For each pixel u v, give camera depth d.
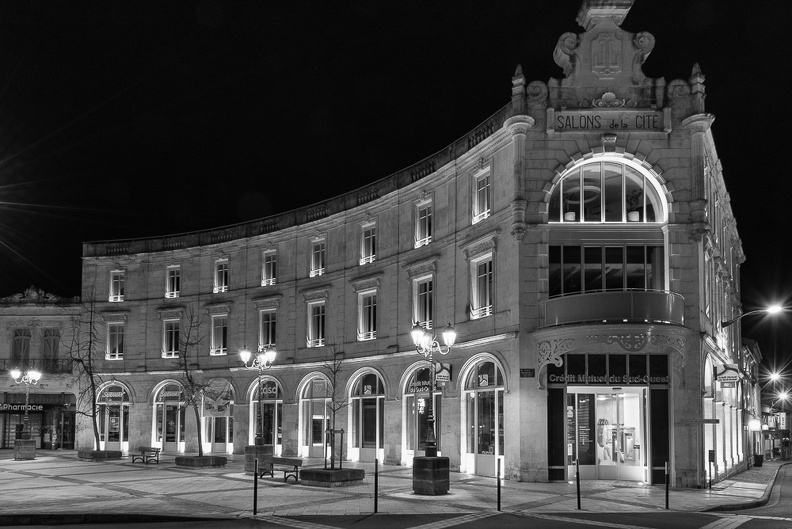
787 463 55.44
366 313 36.78
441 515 17.77
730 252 42.59
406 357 33.44
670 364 25.31
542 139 26.81
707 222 26.34
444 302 31.55
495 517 17.48
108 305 48.78
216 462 32.34
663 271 26.23
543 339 25.47
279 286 41.72
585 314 24.56
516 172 26.61
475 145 29.75
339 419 37.03
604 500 20.92
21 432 47.25
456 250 30.91
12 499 20.83
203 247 45.75
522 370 25.73
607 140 26.33
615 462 25.88
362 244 37.41
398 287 34.47
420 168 33.78
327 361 37.56
